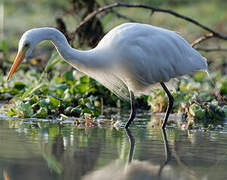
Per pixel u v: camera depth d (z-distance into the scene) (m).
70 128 9.61
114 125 10.33
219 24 29.23
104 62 9.69
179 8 31.38
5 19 28.20
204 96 13.86
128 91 11.30
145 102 14.34
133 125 10.56
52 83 14.18
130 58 9.63
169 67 10.01
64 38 9.59
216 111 12.06
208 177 6.03
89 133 9.05
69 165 6.36
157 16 26.78
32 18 28.62
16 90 14.14
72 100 12.41
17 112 11.07
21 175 5.78
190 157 7.15
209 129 10.20
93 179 5.76
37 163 6.38
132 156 7.09
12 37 25.34
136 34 9.71
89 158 6.82
